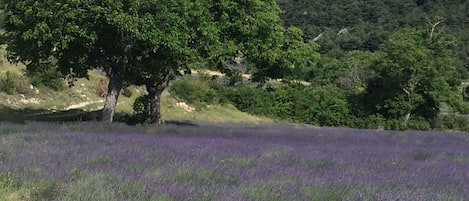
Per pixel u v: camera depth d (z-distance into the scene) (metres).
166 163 12.47
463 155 20.20
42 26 24.92
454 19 165.50
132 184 9.36
